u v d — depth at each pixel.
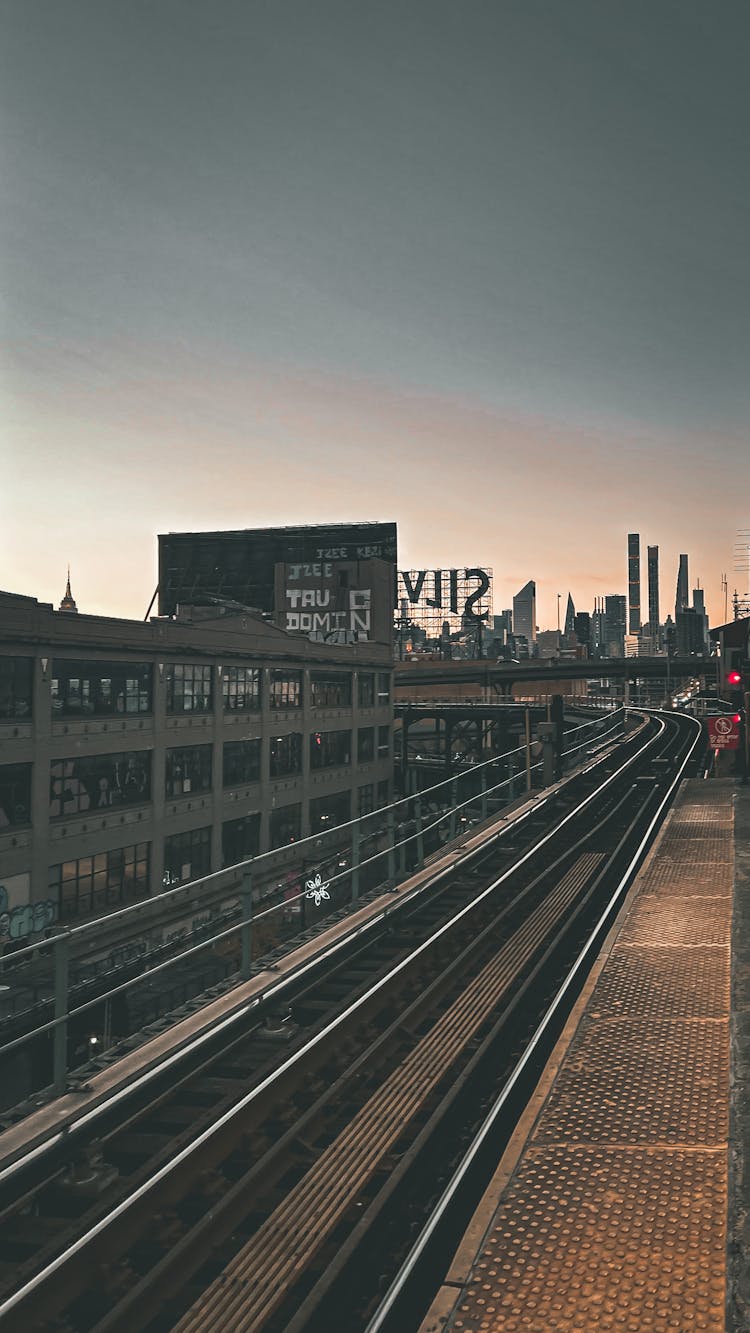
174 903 38.34
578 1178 4.72
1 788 30.22
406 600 130.25
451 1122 7.34
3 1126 6.20
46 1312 5.07
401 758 85.06
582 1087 5.82
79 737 33.53
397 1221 5.98
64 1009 6.65
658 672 131.38
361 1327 5.06
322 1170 6.39
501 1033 9.02
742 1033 6.48
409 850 56.94
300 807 50.88
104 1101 6.50
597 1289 3.84
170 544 84.31
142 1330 5.08
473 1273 3.98
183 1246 5.52
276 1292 5.05
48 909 31.56
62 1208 6.03
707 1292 3.79
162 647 38.16
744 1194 4.47
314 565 78.38
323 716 53.94
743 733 23.56
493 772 72.56
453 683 125.81
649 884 11.67
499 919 13.15
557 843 19.89
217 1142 6.78
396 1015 9.91
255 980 9.29
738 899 10.47
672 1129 5.20
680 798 20.05
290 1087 7.86
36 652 31.47
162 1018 8.25
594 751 36.22
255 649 46.06
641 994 7.46
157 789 37.78
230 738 43.56
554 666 128.62
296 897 10.68
